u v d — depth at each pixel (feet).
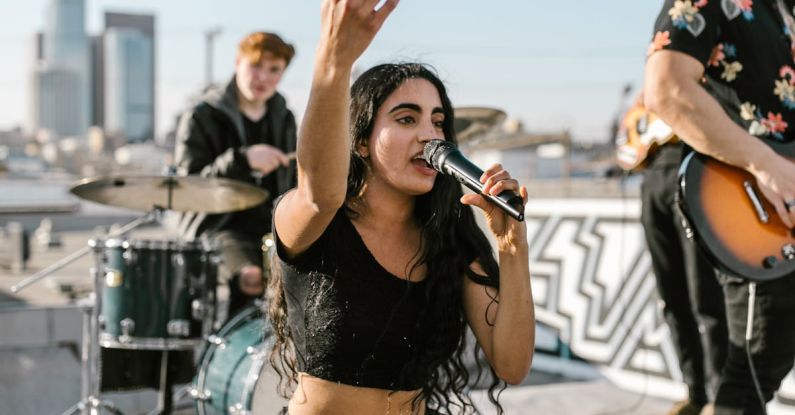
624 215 14.75
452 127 5.47
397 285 5.18
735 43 7.93
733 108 8.06
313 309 5.15
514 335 5.23
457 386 5.74
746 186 7.84
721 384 8.15
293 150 13.07
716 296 9.64
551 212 16.40
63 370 14.32
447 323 5.30
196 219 12.40
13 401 13.84
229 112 12.42
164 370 11.32
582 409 12.43
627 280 14.53
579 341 15.16
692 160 7.90
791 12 8.27
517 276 5.18
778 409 11.78
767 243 7.77
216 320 11.08
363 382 5.13
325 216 4.83
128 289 10.68
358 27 4.21
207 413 9.69
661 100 7.85
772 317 7.80
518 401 12.77
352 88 5.38
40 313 14.20
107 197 11.16
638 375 13.84
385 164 5.18
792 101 8.03
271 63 12.35
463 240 5.53
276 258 5.63
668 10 7.95
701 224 7.77
